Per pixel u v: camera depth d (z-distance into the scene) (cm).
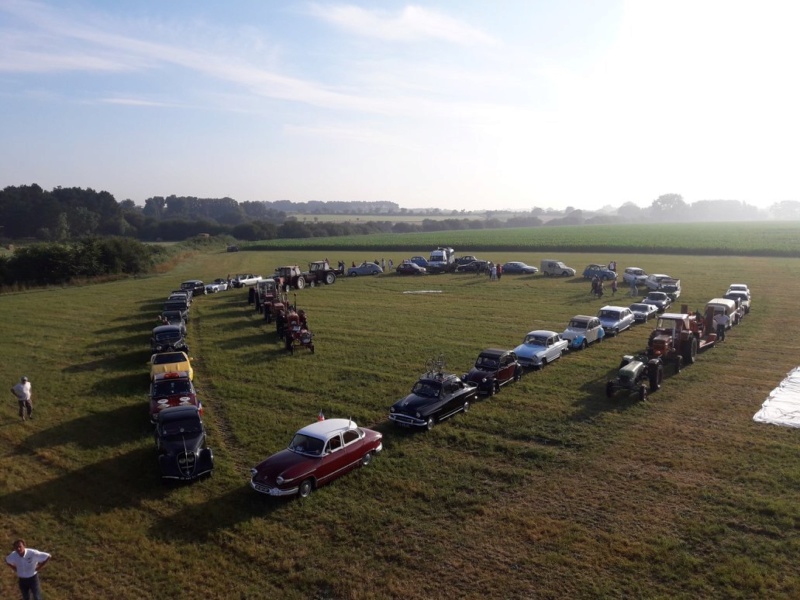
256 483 1446
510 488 1470
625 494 1422
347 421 1652
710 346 2853
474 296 4653
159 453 1656
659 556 1163
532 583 1098
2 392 2372
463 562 1168
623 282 5228
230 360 2791
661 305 3803
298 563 1178
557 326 3434
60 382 2492
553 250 9181
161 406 1972
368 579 1120
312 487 1477
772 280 5144
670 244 8975
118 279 6444
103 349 3073
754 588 1066
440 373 2038
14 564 1023
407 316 3838
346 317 3834
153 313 4150
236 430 1900
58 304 4650
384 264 7062
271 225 16812
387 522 1327
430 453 1695
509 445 1727
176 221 17525
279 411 2075
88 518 1372
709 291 4559
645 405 2041
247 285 5619
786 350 2764
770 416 1900
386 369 2572
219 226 17638
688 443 1708
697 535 1234
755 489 1426
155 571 1164
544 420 1920
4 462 1703
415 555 1196
